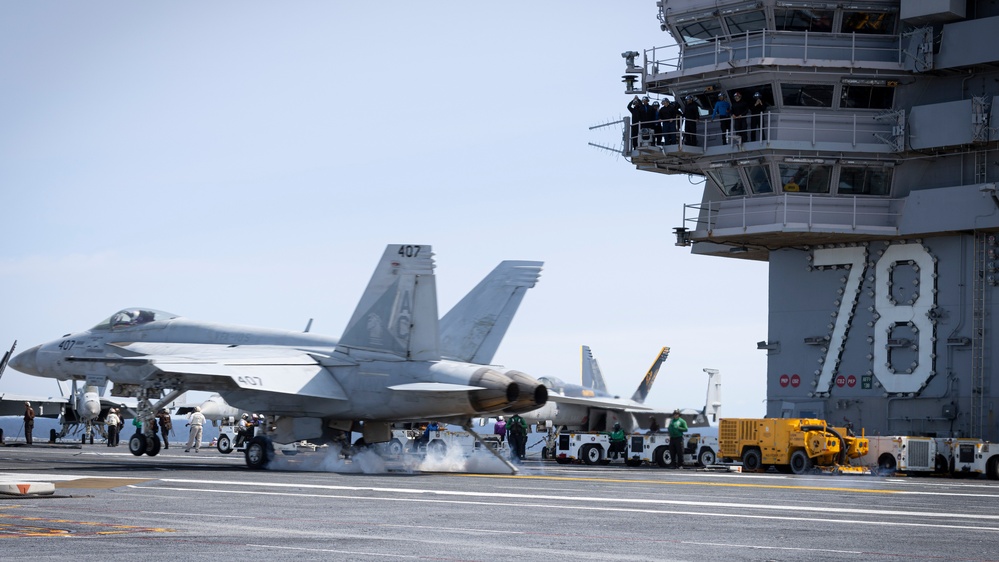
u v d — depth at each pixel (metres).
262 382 24.73
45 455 32.84
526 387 25.03
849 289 39.03
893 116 36.75
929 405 36.81
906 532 12.12
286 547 9.40
